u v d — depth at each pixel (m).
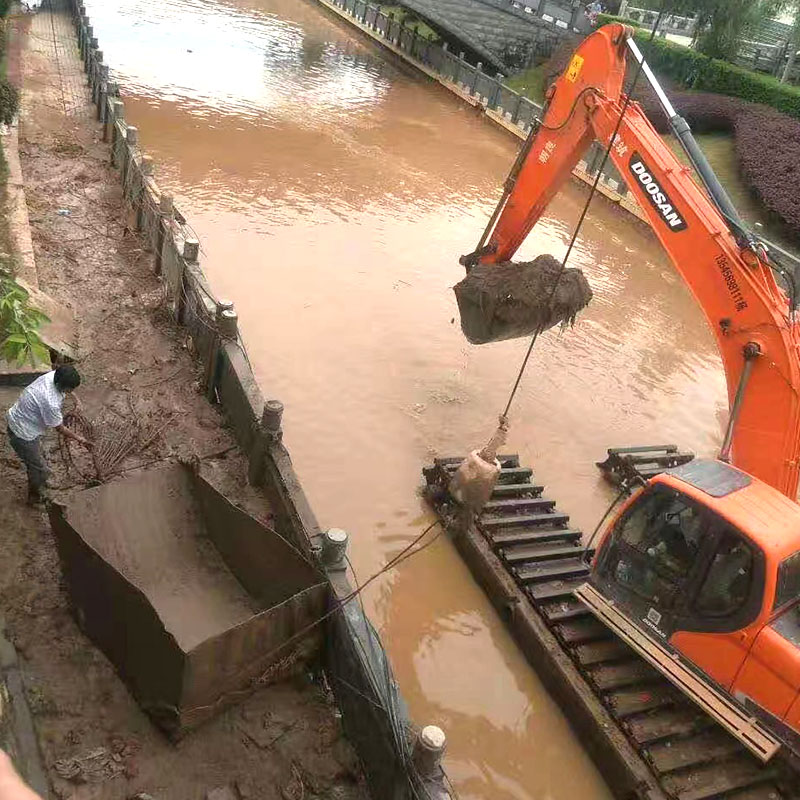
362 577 8.41
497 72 30.12
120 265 12.26
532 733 7.23
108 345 10.21
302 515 7.15
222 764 5.55
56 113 18.03
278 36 31.91
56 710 5.58
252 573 6.68
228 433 9.00
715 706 6.71
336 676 6.05
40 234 12.59
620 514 7.47
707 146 23.72
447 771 6.78
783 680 6.24
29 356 8.65
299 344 11.98
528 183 9.49
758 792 6.70
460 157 22.44
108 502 6.72
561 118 9.09
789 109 24.09
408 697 7.33
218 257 14.07
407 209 17.97
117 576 5.36
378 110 25.42
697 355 14.40
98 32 26.83
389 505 9.39
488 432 10.99
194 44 28.11
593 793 6.86
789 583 6.48
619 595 7.43
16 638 6.00
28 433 6.68
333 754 5.81
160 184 16.52
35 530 6.98
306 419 10.44
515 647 8.02
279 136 21.00
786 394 7.50
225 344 8.92
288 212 16.52
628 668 7.48
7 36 20.98
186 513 7.01
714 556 6.66
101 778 5.24
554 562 8.59
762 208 19.53
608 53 8.58
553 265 8.70
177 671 5.24
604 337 14.38
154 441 8.62
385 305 13.65
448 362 12.40
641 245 19.00
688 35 32.47
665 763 6.64
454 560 8.86
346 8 36.25
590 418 11.87
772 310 7.55
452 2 28.75
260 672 5.90
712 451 11.68
